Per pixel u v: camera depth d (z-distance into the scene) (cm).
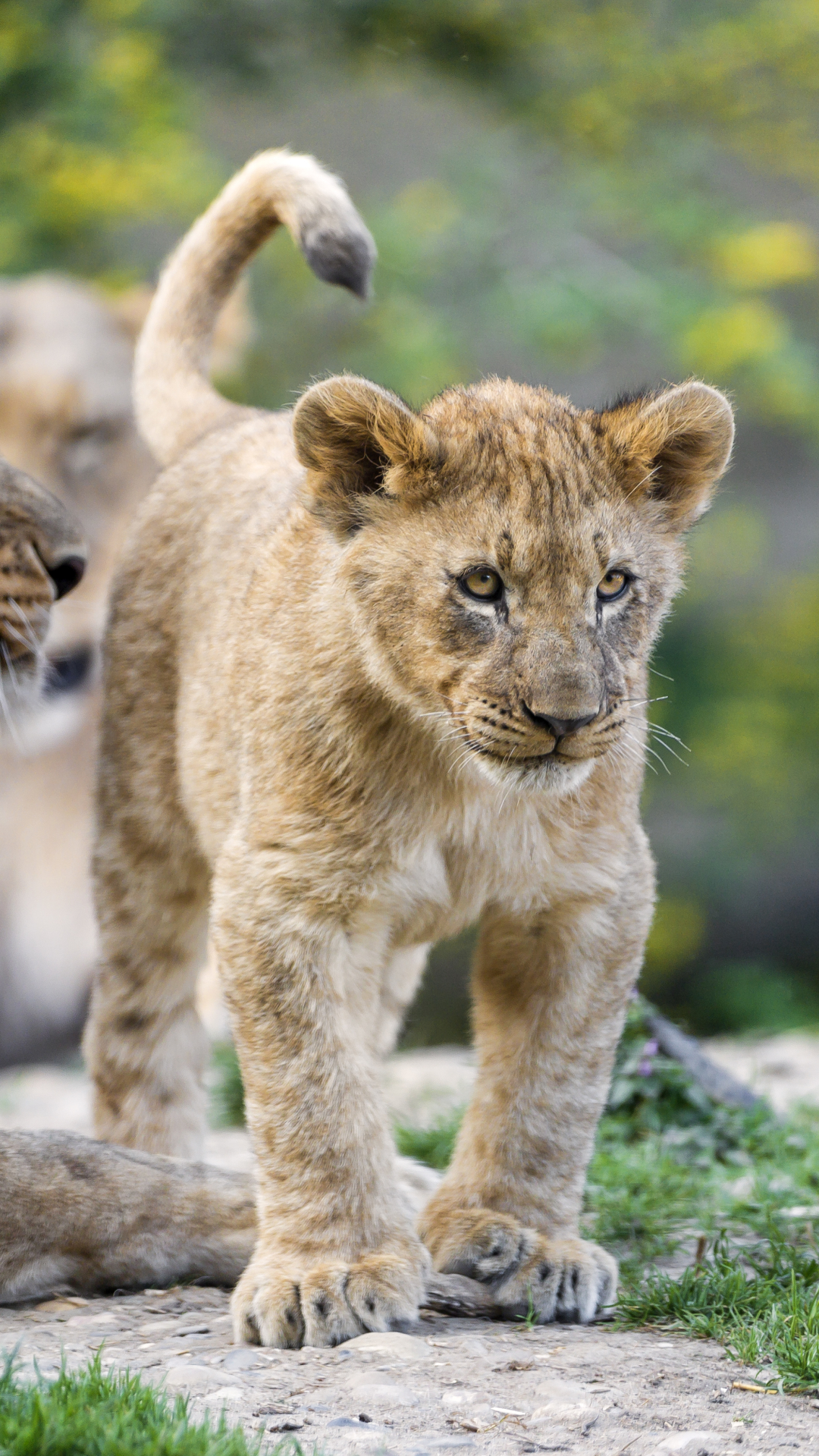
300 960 745
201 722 895
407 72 3036
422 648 741
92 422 1579
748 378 2906
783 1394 641
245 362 1995
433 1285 757
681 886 3556
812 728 3641
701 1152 1134
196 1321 758
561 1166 788
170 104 2758
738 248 2923
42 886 1611
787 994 3222
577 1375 661
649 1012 1217
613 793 782
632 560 758
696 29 2905
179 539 1005
